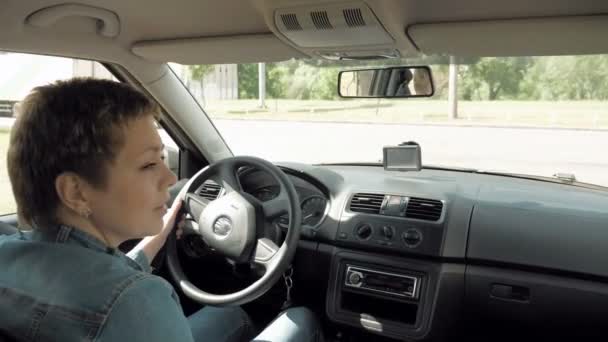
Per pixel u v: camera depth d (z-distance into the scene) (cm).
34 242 95
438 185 246
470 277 220
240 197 210
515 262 213
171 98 279
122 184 93
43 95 92
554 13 168
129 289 86
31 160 89
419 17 181
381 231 232
